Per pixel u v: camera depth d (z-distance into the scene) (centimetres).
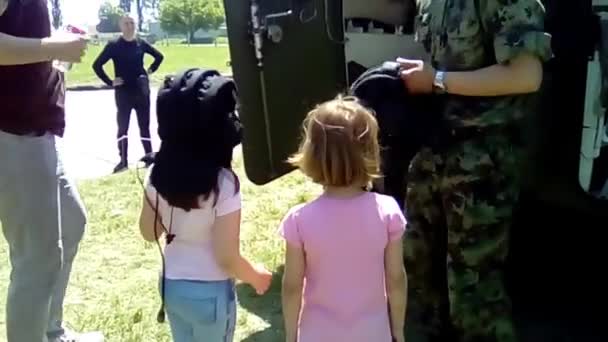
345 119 218
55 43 257
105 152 902
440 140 276
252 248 469
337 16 390
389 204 228
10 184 263
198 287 242
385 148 270
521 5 254
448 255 284
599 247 344
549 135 321
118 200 618
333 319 221
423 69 268
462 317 285
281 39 359
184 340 250
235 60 345
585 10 311
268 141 362
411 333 329
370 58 421
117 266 454
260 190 619
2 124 258
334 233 220
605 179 338
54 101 270
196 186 236
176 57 3372
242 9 344
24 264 271
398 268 227
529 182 332
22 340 271
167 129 239
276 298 398
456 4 269
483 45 265
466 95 267
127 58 796
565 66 315
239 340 351
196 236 243
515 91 259
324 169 219
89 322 365
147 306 389
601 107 331
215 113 236
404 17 415
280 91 364
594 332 343
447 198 279
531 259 362
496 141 273
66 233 298
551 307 366
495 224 277
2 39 248
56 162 272
